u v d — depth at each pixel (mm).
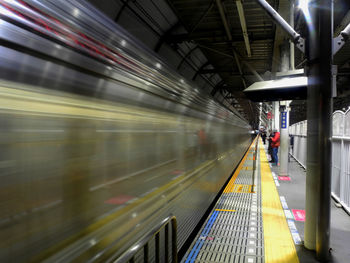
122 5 6805
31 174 1284
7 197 1155
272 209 5438
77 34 1657
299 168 11812
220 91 23156
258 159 15414
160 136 2951
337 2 6535
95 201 1771
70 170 1550
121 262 1520
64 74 1538
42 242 1327
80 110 1661
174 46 10250
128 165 2236
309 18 3424
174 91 3389
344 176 5703
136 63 2408
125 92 2219
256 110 44406
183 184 3748
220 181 6801
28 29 1318
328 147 3318
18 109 1237
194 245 3777
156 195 2799
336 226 4562
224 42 9602
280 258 3389
